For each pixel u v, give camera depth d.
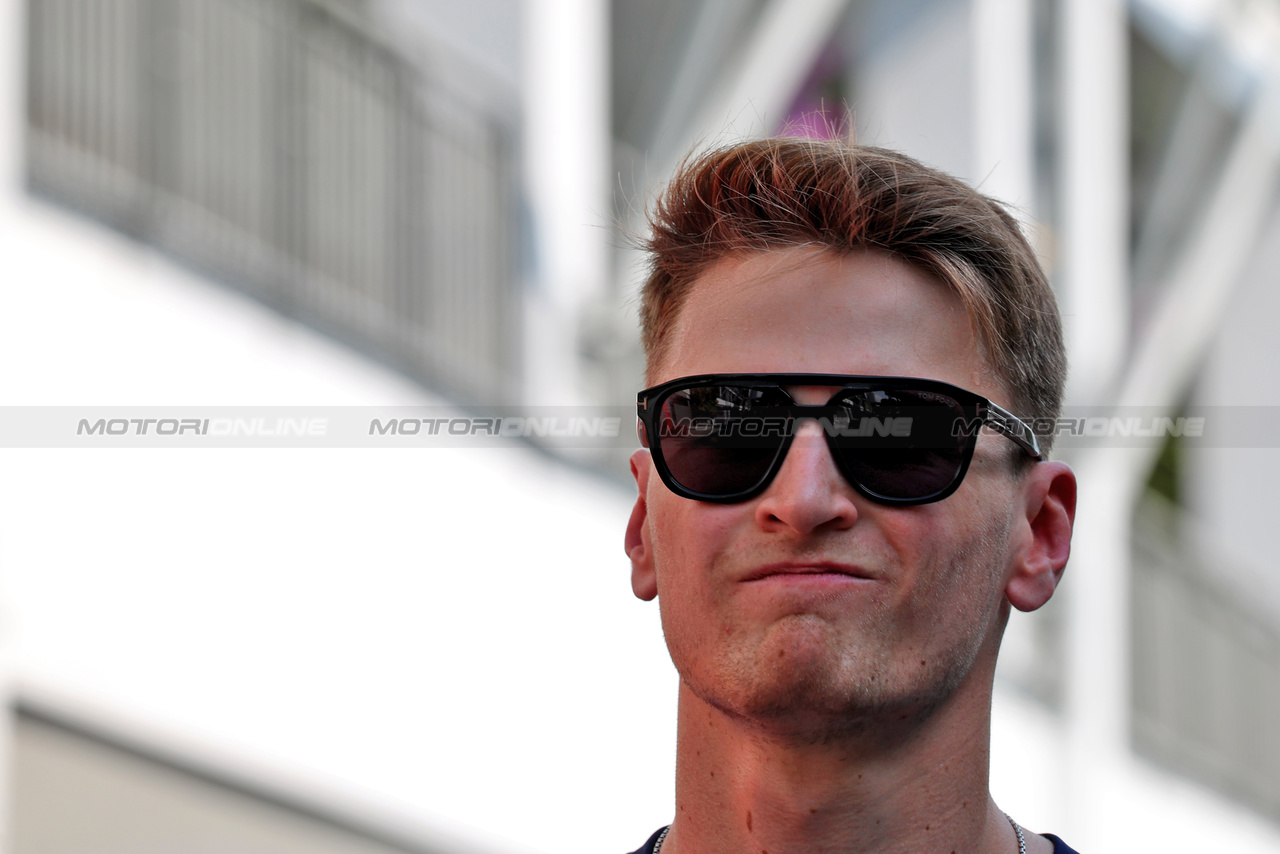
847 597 1.91
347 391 6.45
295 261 6.62
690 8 8.16
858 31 8.57
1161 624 10.34
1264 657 11.30
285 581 6.00
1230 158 10.69
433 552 6.48
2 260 5.48
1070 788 8.91
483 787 6.43
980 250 2.12
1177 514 11.09
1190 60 10.38
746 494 1.96
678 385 2.04
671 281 2.25
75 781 5.41
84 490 5.53
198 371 5.96
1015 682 8.93
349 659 6.13
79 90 5.97
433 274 7.20
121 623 5.53
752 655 1.92
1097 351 9.50
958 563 1.98
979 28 8.77
